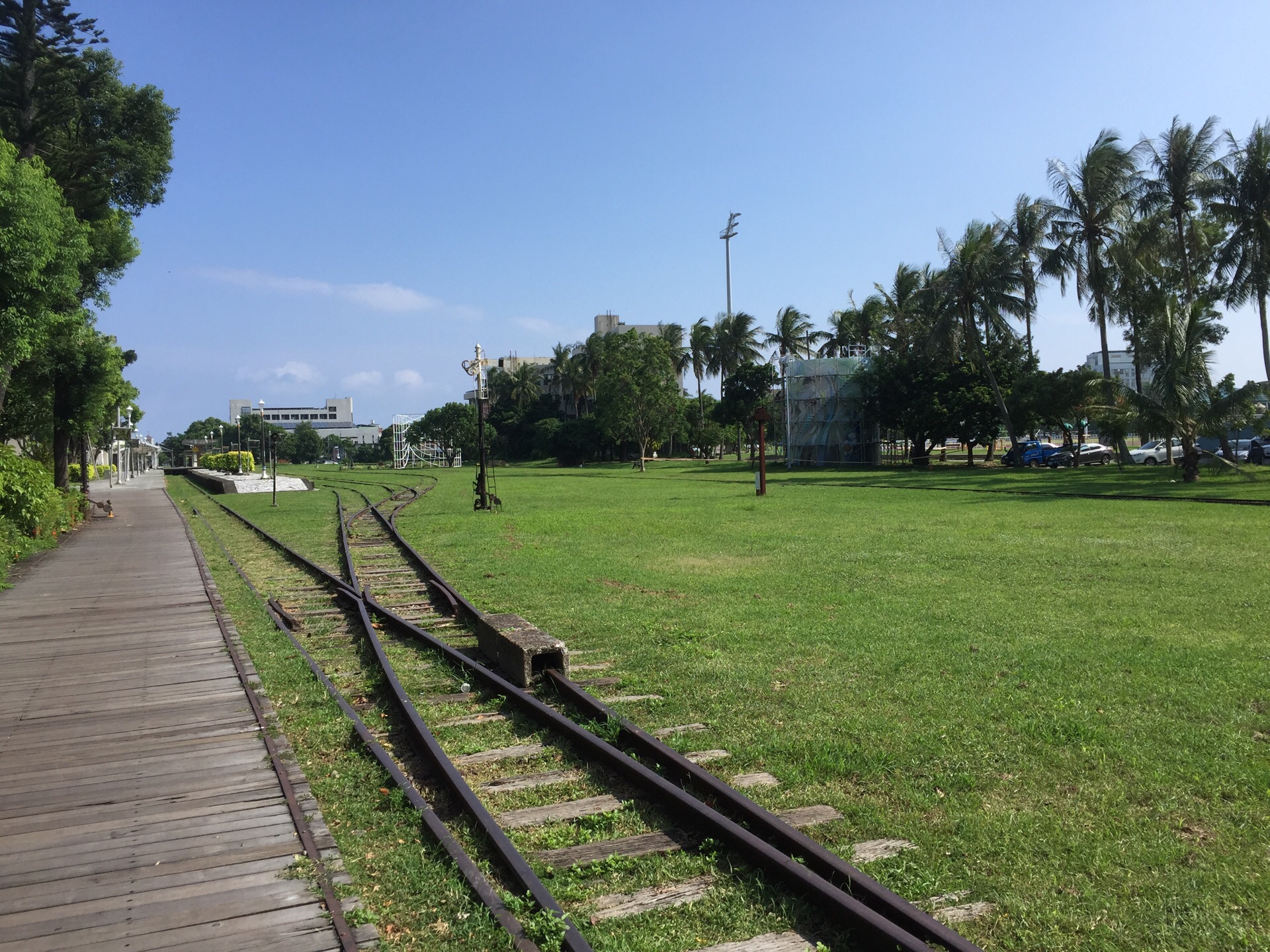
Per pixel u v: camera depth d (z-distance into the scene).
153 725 6.18
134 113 25.88
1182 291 39.19
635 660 7.80
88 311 25.11
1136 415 29.81
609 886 3.85
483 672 7.17
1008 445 87.88
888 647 7.98
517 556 15.01
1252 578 11.07
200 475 58.06
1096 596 10.16
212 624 9.79
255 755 5.55
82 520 25.12
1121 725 5.75
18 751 5.63
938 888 3.76
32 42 22.80
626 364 65.44
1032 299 47.50
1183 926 3.44
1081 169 40.81
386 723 6.33
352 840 4.31
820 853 3.85
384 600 11.32
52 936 3.38
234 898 3.70
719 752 5.45
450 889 3.76
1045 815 4.45
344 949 3.30
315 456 141.12
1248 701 6.21
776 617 9.48
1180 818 4.40
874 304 62.75
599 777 5.11
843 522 19.59
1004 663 7.34
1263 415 28.05
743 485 37.28
